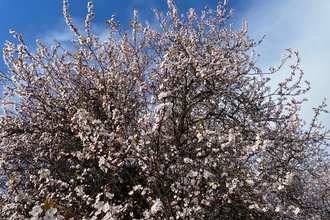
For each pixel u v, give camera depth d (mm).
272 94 6586
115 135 4207
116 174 4609
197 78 6113
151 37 8484
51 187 4910
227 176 4938
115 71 6914
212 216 5082
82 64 6926
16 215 4055
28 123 7082
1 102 7047
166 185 4750
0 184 6383
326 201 8125
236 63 6984
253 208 4648
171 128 5816
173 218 3760
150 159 4215
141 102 6469
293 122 7480
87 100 6797
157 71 7301
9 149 6332
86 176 5523
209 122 6336
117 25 7312
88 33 6586
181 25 8602
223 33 9023
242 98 6211
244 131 5820
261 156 6582
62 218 3094
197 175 4121
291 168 6445
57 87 7207
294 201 6094
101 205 3469
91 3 6500
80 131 4188
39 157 6238
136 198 4707
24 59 6797
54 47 7262
